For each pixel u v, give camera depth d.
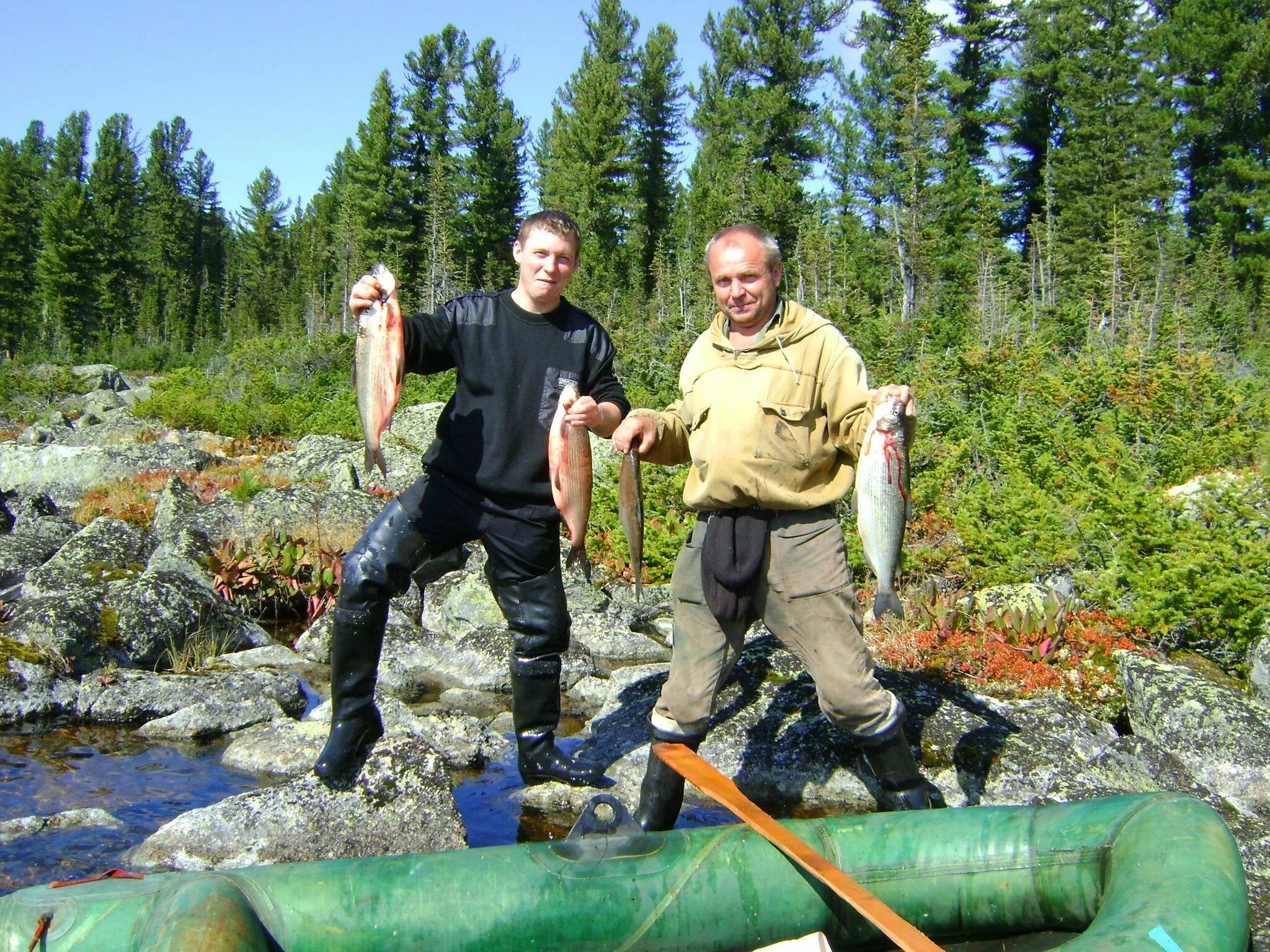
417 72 67.31
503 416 4.95
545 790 5.64
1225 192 53.44
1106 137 53.97
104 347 68.25
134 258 89.31
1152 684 6.45
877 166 54.75
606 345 5.15
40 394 36.72
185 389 31.48
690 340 24.95
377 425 4.54
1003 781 5.52
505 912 3.36
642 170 67.56
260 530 13.13
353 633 4.94
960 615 7.77
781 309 4.46
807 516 4.47
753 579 4.43
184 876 3.32
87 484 18.78
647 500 12.27
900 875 3.60
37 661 7.48
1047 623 7.50
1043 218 56.09
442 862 3.44
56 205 75.44
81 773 6.15
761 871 3.58
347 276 66.12
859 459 4.23
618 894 3.45
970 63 60.16
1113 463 11.54
